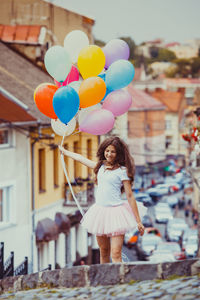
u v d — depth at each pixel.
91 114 8.49
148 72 100.19
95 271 6.79
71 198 32.31
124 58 8.81
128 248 40.50
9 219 27.41
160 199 62.78
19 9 37.53
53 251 30.25
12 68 34.47
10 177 27.25
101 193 7.37
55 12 37.66
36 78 34.91
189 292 5.81
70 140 33.16
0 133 26.97
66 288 6.89
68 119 8.41
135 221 7.34
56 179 31.83
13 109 28.48
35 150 29.34
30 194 28.44
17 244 27.52
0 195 27.28
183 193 67.38
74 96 8.18
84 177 34.69
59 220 30.64
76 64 9.27
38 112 30.11
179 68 101.62
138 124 85.06
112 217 7.29
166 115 97.19
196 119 21.11
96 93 8.20
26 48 36.81
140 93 90.06
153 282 6.42
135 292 6.16
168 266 6.55
